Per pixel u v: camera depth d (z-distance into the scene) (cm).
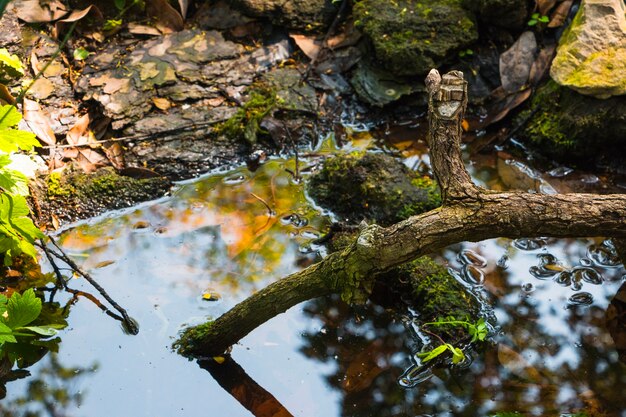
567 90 412
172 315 318
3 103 386
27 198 361
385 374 297
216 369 299
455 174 257
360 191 370
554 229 253
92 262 343
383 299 330
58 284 331
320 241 356
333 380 295
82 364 299
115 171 385
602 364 301
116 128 398
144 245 353
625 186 393
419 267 334
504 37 445
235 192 384
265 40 454
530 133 416
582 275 341
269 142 410
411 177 382
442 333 311
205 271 339
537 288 334
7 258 328
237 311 287
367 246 257
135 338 309
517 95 429
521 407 283
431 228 254
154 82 418
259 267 342
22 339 306
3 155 304
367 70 437
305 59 449
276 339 312
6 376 294
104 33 439
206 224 365
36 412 281
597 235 256
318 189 382
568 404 284
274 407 285
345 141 416
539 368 299
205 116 411
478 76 438
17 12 425
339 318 322
